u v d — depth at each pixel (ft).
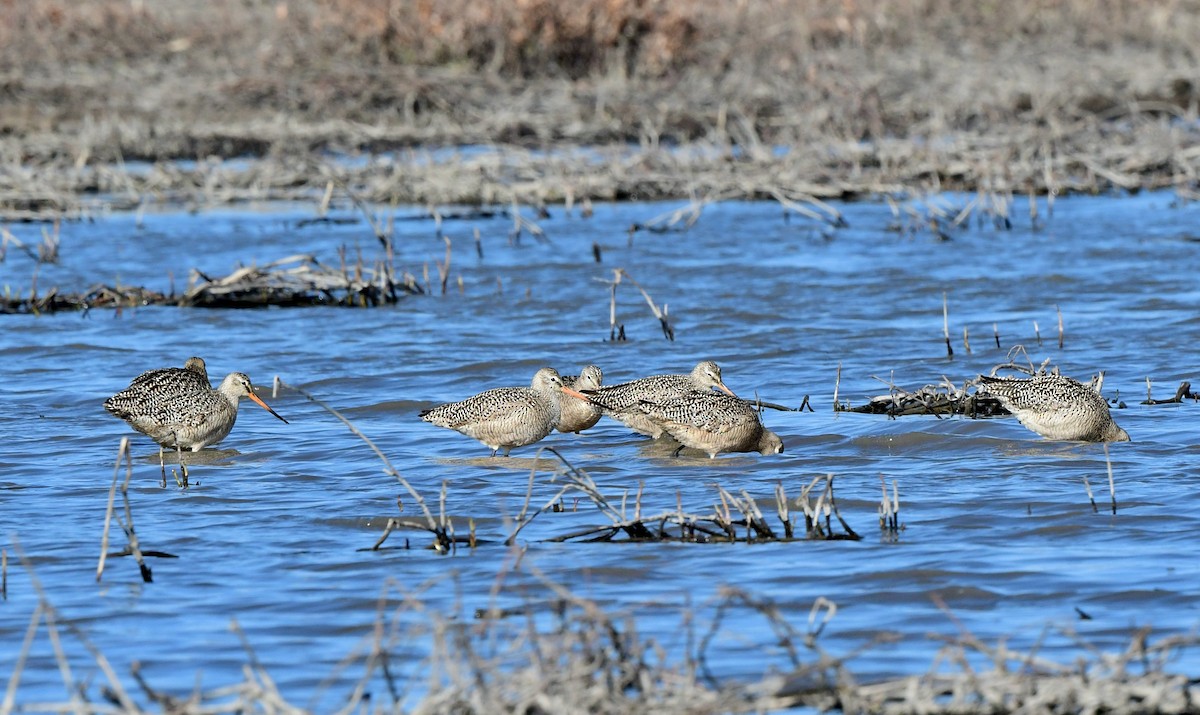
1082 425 110.32
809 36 344.90
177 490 103.14
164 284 188.14
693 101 306.55
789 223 224.53
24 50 330.34
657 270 190.49
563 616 68.18
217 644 74.23
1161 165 254.68
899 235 213.46
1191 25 353.31
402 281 185.47
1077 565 83.41
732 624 76.02
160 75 327.26
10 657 72.79
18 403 130.62
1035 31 358.02
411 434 120.37
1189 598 77.82
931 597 79.20
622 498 99.45
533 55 330.54
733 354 147.13
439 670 64.69
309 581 83.20
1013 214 228.84
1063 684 61.31
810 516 90.27
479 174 252.83
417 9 330.75
